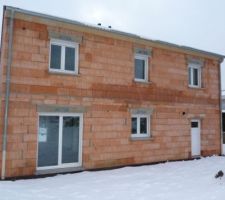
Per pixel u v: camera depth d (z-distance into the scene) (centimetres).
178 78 1611
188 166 1413
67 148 1199
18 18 1098
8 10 1066
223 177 1096
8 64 1062
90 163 1240
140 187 977
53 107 1158
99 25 1320
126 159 1352
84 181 1045
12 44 1079
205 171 1293
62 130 1189
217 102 1838
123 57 1377
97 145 1265
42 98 1134
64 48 1212
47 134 1154
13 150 1060
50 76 1159
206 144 1744
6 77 1058
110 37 1338
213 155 1770
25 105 1095
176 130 1577
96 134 1266
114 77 1340
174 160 1551
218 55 1830
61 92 1182
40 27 1146
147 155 1434
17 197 822
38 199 815
